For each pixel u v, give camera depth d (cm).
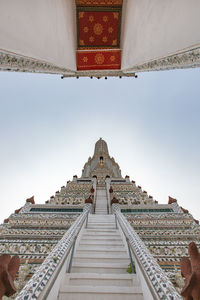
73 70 859
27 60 317
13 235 843
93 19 837
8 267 212
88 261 528
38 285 241
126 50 767
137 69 622
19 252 729
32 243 765
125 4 787
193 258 205
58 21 468
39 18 320
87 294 357
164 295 221
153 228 891
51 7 383
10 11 217
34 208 1097
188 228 883
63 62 577
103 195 1639
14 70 321
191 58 273
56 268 293
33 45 311
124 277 420
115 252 577
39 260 682
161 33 336
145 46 451
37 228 897
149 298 310
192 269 200
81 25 860
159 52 357
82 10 811
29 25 282
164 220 920
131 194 1612
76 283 410
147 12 407
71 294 356
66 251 357
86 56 947
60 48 517
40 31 337
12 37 234
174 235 828
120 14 828
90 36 893
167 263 672
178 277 553
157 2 334
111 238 678
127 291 363
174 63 342
